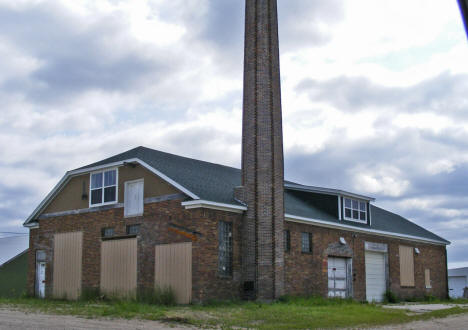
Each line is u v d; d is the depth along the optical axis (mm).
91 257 27172
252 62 26516
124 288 25297
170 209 24281
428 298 36719
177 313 18750
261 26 26750
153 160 26406
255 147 25500
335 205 31750
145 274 24641
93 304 23672
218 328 15359
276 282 24344
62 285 28188
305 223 28219
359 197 33031
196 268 22719
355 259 31453
